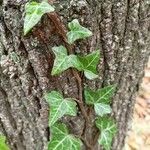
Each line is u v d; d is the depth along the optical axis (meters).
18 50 0.31
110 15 0.30
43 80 0.33
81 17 0.29
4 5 0.28
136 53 0.35
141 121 0.67
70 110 0.32
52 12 0.27
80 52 0.31
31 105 0.37
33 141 0.43
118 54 0.34
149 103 0.71
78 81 0.33
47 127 0.39
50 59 0.31
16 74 0.33
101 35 0.32
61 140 0.34
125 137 0.48
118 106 0.41
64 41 0.30
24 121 0.40
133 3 0.30
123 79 0.37
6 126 0.40
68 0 0.28
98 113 0.34
